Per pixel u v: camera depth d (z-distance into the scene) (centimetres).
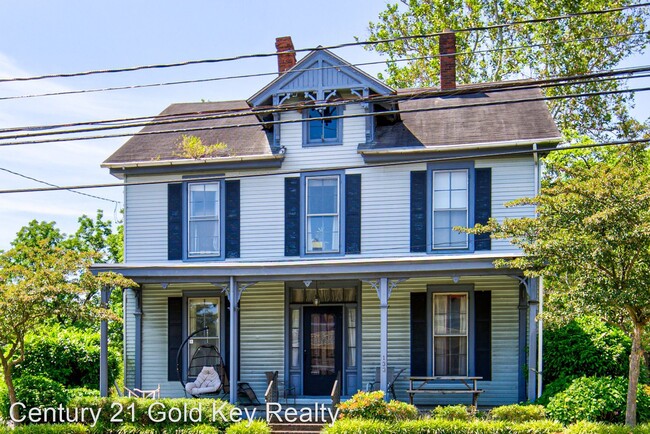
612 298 1312
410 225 1886
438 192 1884
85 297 1978
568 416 1432
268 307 1967
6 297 1499
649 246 1325
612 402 1423
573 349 1670
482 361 1841
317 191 1952
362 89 1902
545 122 1895
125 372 2020
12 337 1641
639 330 1363
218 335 1995
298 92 1933
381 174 1917
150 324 2022
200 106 2333
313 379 1936
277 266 1769
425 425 1411
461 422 1412
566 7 2898
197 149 1983
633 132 2750
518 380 1797
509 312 1841
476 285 1859
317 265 1744
